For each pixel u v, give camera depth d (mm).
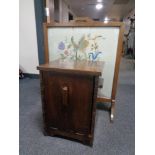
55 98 962
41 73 924
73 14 7016
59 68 868
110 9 6500
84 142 1019
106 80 1371
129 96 1888
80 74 841
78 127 991
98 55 1310
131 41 5605
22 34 2352
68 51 1376
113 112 1369
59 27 1314
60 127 1042
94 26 1229
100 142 1051
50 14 2361
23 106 1575
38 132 1157
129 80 2637
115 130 1185
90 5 5695
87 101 899
